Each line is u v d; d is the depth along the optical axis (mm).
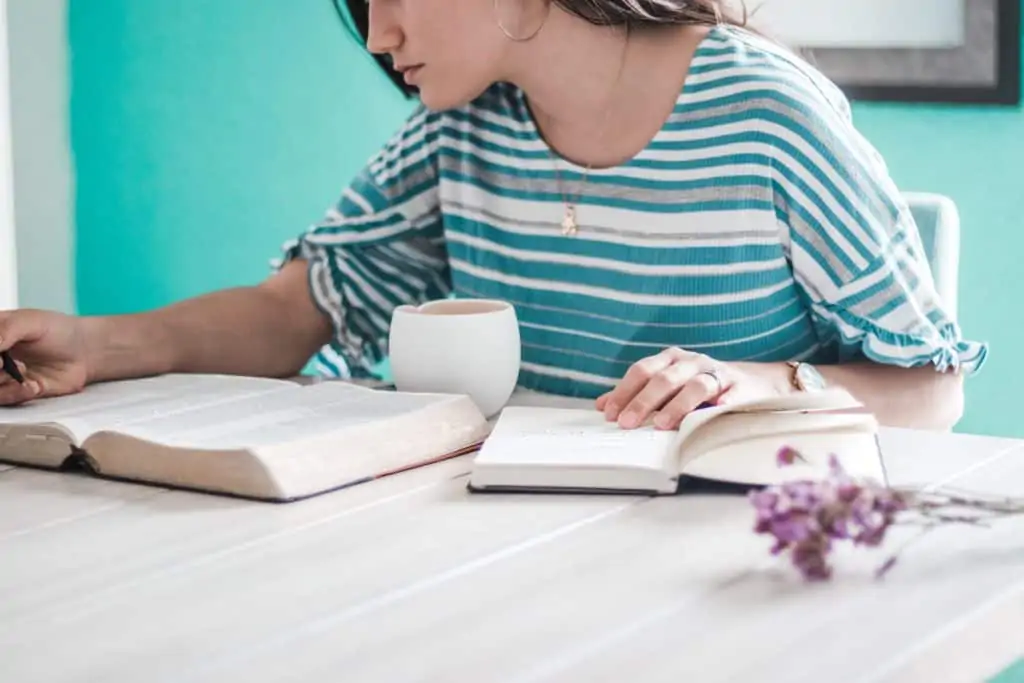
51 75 2617
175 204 2746
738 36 1596
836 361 1630
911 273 1506
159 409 1301
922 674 791
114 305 2748
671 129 1572
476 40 1532
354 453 1167
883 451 1205
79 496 1145
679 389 1244
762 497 892
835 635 814
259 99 2717
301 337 1734
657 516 1049
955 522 947
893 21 2307
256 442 1141
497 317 1374
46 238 2662
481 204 1712
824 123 1512
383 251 1799
